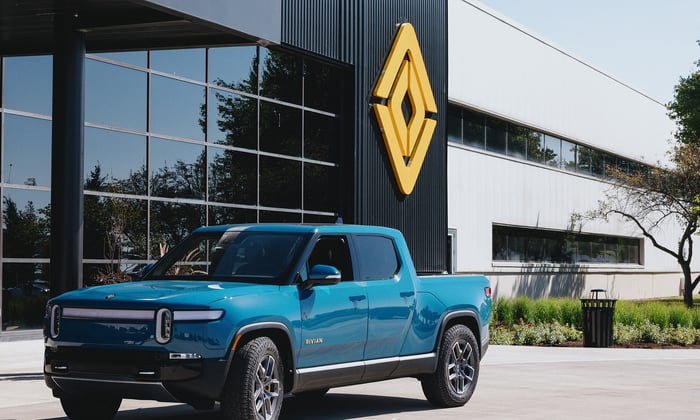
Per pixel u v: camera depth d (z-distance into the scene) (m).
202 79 24.08
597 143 50.09
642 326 24.05
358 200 28.81
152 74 22.75
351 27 28.62
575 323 26.72
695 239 64.44
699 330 24.80
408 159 31.14
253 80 25.61
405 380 14.06
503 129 40.47
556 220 45.03
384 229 10.64
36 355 17.28
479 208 37.78
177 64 23.42
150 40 17.38
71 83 15.34
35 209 20.72
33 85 20.78
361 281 10.02
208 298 8.35
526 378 14.50
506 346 20.59
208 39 17.19
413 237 31.56
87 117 21.12
